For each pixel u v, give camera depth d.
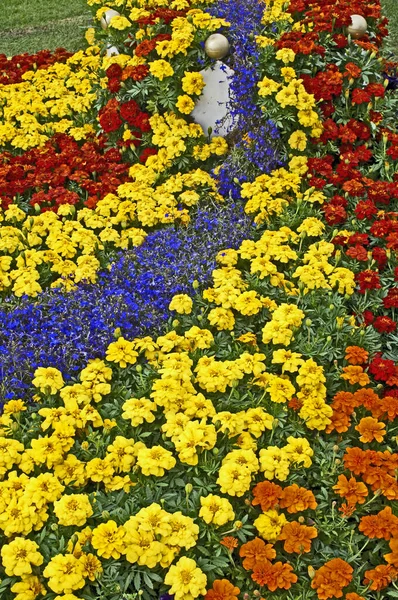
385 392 4.07
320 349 4.19
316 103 5.82
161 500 3.35
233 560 3.29
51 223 5.12
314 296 4.57
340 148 5.84
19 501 3.30
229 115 5.96
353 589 3.22
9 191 5.52
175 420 3.69
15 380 3.97
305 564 3.31
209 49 5.77
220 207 5.44
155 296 4.60
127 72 5.88
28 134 6.32
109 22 6.34
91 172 5.78
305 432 3.84
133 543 3.13
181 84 5.89
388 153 5.70
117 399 3.96
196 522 3.34
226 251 4.84
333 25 6.15
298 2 6.34
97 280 4.80
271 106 5.74
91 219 5.20
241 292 4.59
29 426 3.79
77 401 3.80
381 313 4.70
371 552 3.38
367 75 6.10
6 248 4.88
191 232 5.21
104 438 3.73
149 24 6.09
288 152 5.76
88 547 3.19
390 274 4.90
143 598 3.12
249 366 3.98
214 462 3.59
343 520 3.42
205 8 6.36
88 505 3.31
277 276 4.72
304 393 3.93
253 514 3.45
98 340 4.24
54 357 4.17
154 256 4.91
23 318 4.43
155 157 5.70
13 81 7.39
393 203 5.50
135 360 4.06
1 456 3.48
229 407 3.88
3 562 3.08
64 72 7.36
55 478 3.40
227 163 5.71
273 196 5.43
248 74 5.83
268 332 4.20
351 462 3.53
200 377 3.93
